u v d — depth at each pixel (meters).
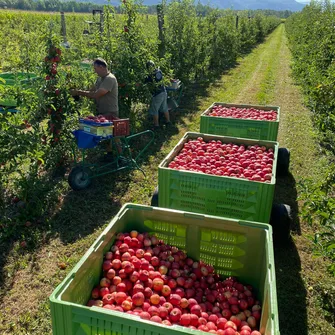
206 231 3.24
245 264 3.21
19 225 4.76
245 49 26.59
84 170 5.69
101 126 5.40
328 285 3.95
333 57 8.97
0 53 9.10
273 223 4.43
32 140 4.79
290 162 7.12
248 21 28.39
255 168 4.44
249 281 3.25
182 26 11.96
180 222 3.27
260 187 3.79
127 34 7.78
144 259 3.02
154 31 10.38
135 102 8.23
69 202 5.41
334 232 3.56
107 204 5.43
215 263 3.33
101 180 6.11
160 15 10.70
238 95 12.59
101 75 6.20
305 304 3.74
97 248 2.77
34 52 6.11
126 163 6.77
